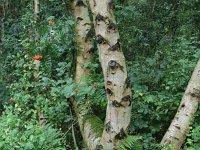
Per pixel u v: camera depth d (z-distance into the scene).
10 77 8.73
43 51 6.27
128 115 4.30
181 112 4.46
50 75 6.26
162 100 5.21
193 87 4.42
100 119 5.38
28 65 6.24
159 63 5.88
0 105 8.27
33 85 5.90
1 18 12.02
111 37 4.18
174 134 4.43
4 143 4.21
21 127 4.92
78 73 5.96
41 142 4.26
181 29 8.16
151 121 5.18
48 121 5.67
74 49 6.23
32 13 8.79
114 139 4.30
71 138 5.61
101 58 4.26
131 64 6.31
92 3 4.24
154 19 8.24
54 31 6.28
